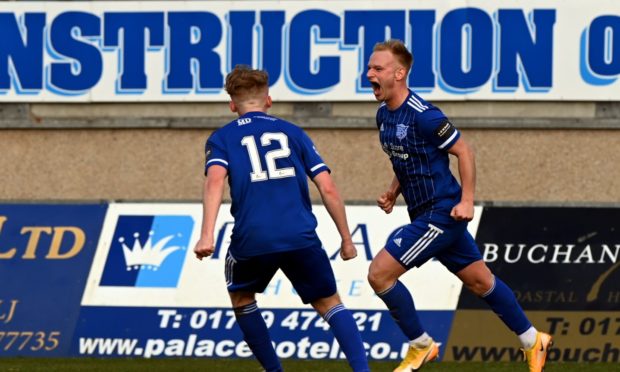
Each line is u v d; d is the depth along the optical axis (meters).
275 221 15.89
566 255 23.30
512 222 23.59
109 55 27.34
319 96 26.80
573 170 26.58
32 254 24.03
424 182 17.83
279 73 26.88
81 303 23.59
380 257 17.95
